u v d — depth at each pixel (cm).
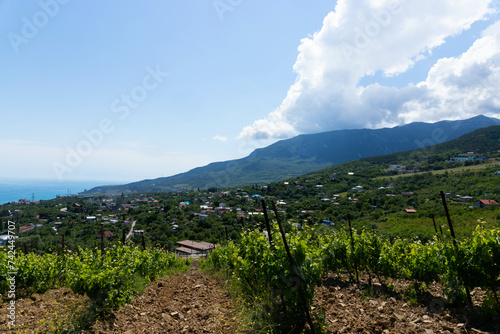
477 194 6438
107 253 1013
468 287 555
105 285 610
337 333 475
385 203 7444
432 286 724
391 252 818
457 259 547
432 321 496
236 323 532
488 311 480
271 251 586
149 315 616
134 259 1070
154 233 6262
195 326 531
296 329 498
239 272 720
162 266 1456
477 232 560
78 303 641
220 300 726
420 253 709
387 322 503
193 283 980
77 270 696
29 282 820
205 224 6506
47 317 545
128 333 498
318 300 680
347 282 869
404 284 778
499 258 502
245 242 779
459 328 460
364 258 826
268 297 584
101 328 521
